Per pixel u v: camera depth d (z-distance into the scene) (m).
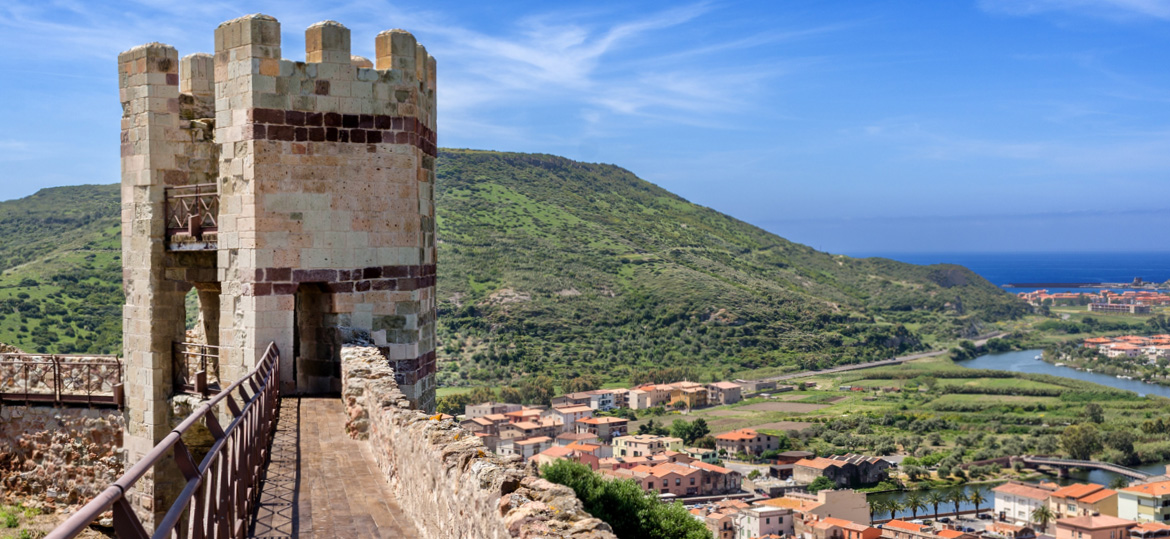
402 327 18.75
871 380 190.75
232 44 17.73
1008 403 160.75
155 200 20.89
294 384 17.88
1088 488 97.69
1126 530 84.69
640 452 123.81
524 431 125.44
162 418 20.86
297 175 17.83
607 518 23.84
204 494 7.38
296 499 10.75
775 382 181.62
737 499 103.25
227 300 18.05
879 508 101.25
